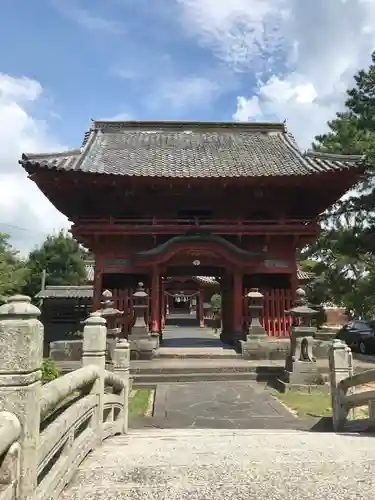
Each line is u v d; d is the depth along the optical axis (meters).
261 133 23.42
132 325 16.50
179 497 3.74
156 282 16.67
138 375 13.23
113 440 6.50
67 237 41.81
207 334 30.08
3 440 2.78
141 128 23.05
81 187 17.00
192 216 18.83
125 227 17.11
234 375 13.36
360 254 22.92
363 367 14.73
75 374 5.05
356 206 23.59
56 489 3.79
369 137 21.69
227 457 5.04
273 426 8.67
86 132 22.38
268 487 3.98
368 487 3.98
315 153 18.95
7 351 3.20
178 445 5.90
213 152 20.56
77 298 26.06
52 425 4.12
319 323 25.67
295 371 12.23
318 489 3.93
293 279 17.62
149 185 16.94
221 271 20.36
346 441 6.10
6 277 29.30
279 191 17.95
